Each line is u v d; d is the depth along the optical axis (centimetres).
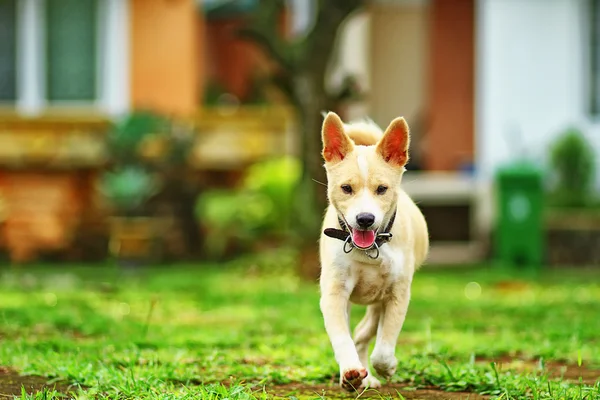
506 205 1562
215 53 2258
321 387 605
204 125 1802
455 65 1905
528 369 678
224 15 2125
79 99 1855
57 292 1238
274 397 561
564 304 1129
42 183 1814
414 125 1936
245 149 1791
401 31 2038
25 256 1777
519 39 1697
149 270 1591
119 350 734
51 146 1809
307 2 1778
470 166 1781
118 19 1842
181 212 1778
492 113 1700
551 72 1694
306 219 1348
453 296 1210
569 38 1688
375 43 2042
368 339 614
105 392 566
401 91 2044
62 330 880
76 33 1853
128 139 1756
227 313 1038
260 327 900
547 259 1598
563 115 1691
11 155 1817
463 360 717
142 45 1845
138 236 1658
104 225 1816
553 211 1612
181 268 1627
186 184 1786
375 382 595
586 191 1634
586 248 1596
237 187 1827
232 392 536
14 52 1859
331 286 549
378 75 2045
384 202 544
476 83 1825
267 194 1664
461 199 1700
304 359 689
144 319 969
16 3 1853
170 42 1844
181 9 1841
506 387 573
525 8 1695
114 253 1716
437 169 1909
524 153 1683
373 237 534
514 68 1697
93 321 910
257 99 2048
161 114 1792
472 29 1898
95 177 1838
